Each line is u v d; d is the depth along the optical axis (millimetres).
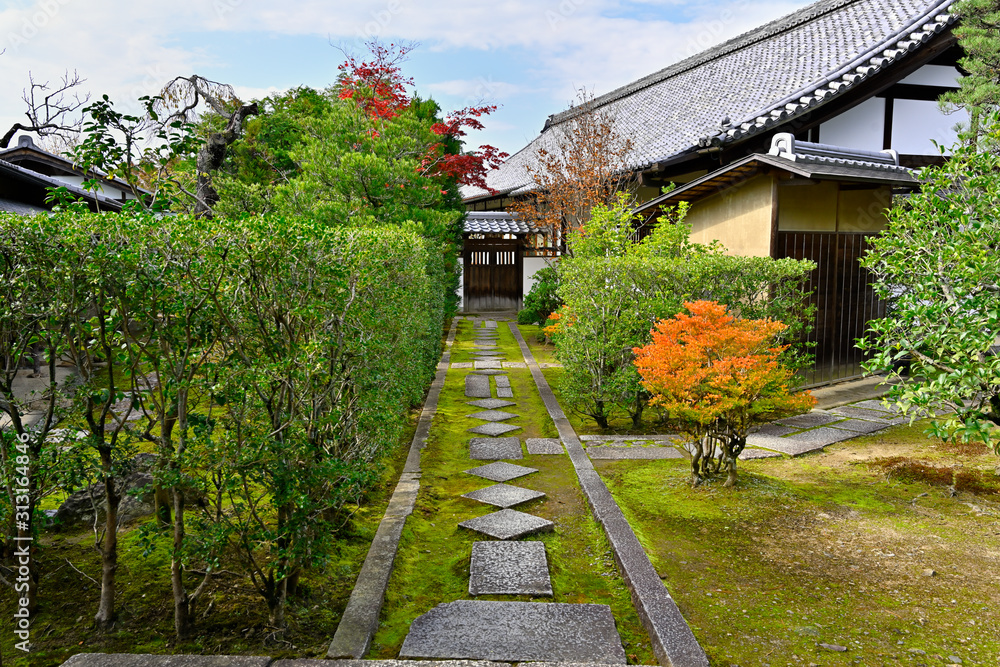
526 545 3992
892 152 9602
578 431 6828
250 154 14906
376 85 12727
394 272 5512
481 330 16062
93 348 2979
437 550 4031
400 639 2957
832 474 5312
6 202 10594
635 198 13656
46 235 2678
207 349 2889
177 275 2730
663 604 3154
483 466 5668
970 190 4668
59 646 2799
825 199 8750
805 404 5066
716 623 3062
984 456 5707
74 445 3113
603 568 3766
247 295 2926
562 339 7430
